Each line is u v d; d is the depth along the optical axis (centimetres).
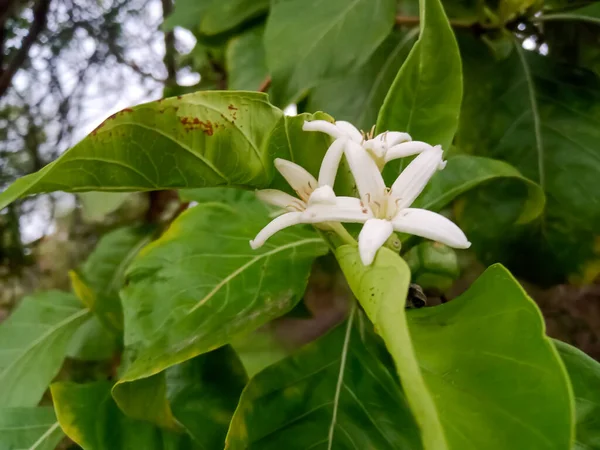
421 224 8
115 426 10
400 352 5
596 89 15
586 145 14
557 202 14
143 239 20
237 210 12
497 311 7
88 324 16
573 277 14
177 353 9
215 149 8
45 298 16
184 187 9
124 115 7
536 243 14
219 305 10
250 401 9
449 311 8
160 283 10
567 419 6
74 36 31
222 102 8
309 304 25
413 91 10
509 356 6
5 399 14
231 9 17
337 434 9
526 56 15
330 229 9
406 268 6
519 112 15
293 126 9
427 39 9
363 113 15
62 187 8
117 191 8
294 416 9
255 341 23
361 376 10
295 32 12
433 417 5
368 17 12
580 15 15
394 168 10
